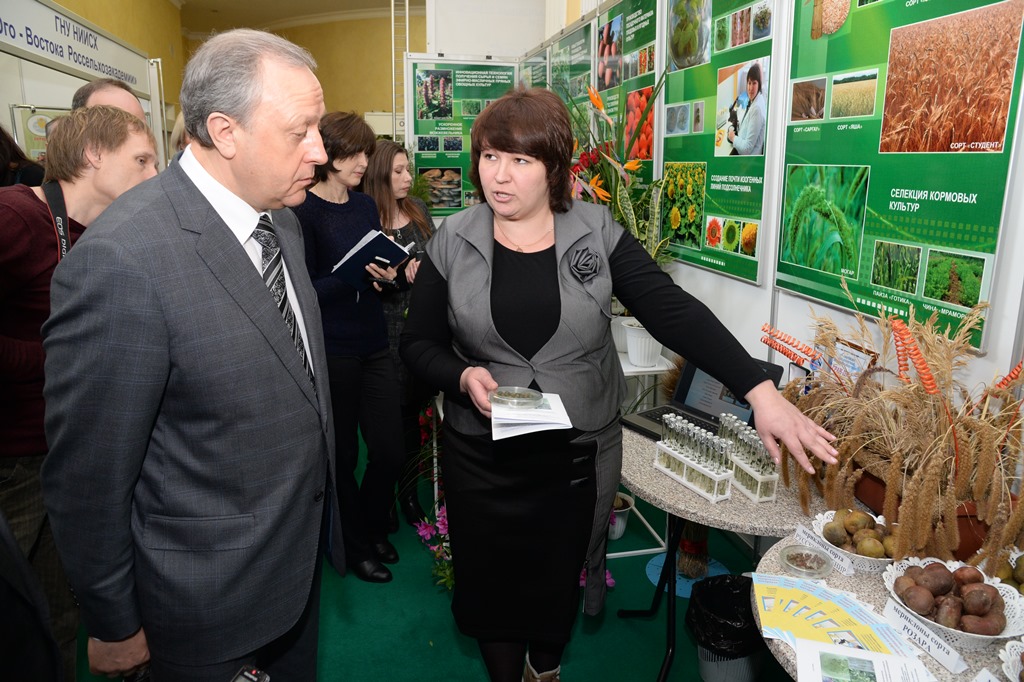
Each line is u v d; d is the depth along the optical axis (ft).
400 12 36.22
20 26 13.03
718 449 5.21
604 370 4.90
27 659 2.49
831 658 3.43
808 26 6.38
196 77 3.23
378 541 8.86
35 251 4.98
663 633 7.45
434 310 4.94
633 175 10.14
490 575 4.97
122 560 3.44
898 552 3.97
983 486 3.81
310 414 3.78
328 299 7.25
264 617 3.79
